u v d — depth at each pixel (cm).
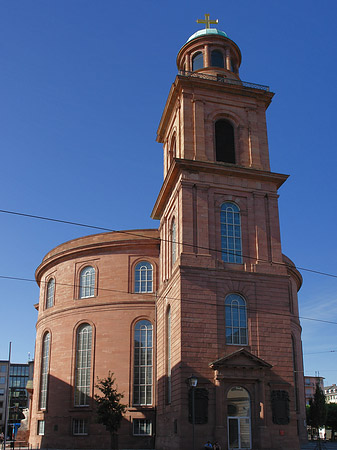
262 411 3344
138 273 4709
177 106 4391
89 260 4866
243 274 3725
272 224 3950
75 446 4291
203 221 3794
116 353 4441
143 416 4212
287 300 3753
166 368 3884
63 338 4722
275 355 3572
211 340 3478
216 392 3322
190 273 3606
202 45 4869
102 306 4625
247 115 4338
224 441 3212
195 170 3928
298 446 3359
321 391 6756
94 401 4353
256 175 4025
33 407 4934
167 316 4012
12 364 13450
